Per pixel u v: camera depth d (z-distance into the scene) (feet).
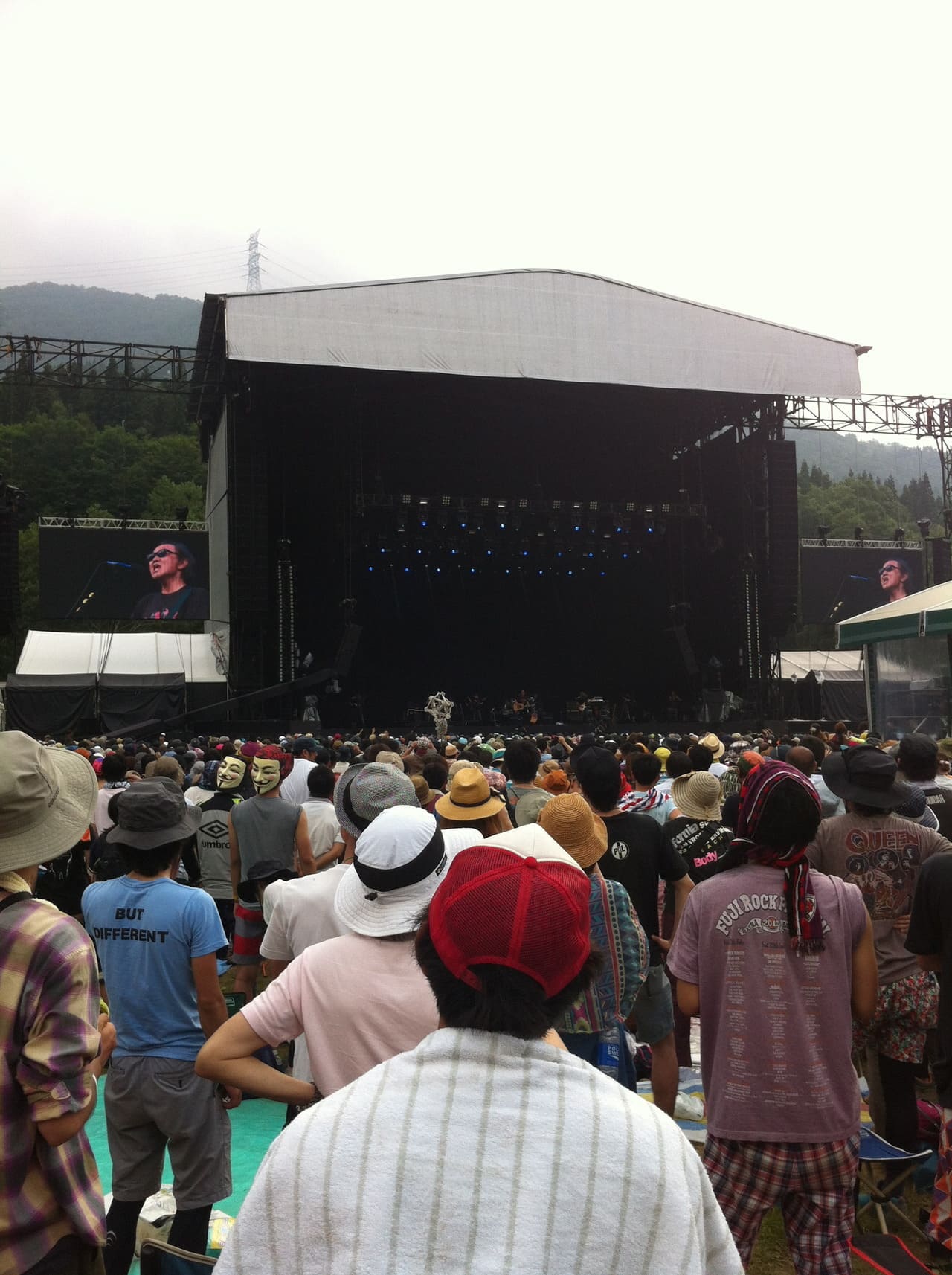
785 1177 9.45
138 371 102.42
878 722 61.52
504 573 131.13
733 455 115.24
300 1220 4.12
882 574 123.75
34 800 7.54
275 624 108.17
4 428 271.49
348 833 12.17
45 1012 7.16
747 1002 9.66
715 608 122.01
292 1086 7.85
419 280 95.40
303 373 99.45
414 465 118.93
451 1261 3.95
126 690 96.68
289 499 115.03
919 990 14.19
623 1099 4.34
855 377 104.63
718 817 18.13
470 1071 4.32
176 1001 11.89
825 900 9.84
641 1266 4.00
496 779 23.75
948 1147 12.21
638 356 99.40
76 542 107.45
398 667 133.08
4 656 232.73
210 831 24.68
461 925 4.50
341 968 7.90
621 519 111.45
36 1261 7.17
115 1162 12.01
